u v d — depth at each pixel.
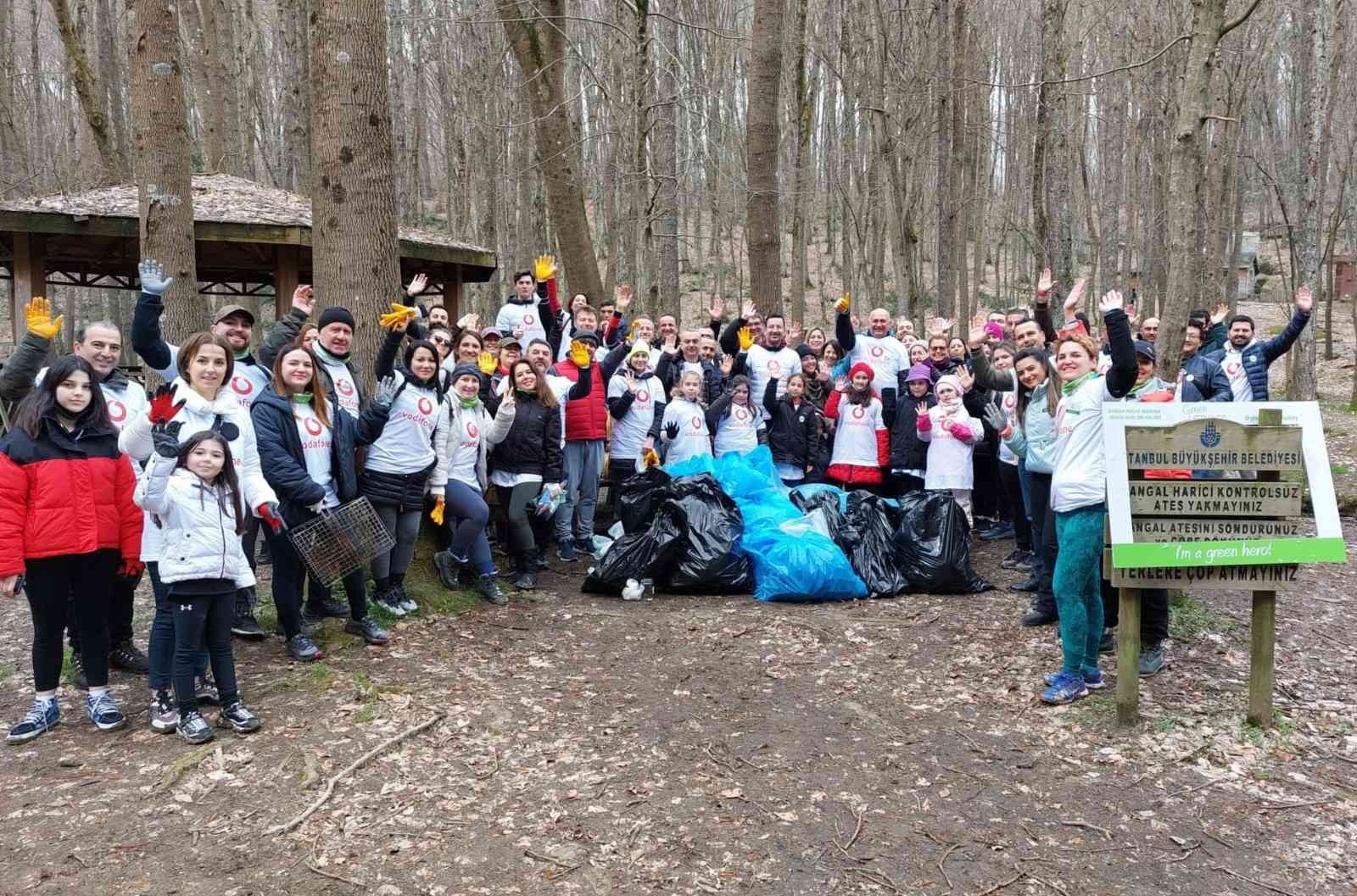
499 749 4.09
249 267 13.02
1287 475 4.17
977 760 4.06
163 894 2.98
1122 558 4.16
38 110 23.22
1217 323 8.06
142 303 4.61
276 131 27.02
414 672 4.88
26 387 4.49
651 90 12.62
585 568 7.21
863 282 26.61
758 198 10.34
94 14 21.77
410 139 28.23
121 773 3.78
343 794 3.64
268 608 5.66
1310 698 4.68
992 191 31.33
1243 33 15.96
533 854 3.26
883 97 16.02
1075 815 3.61
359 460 5.49
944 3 13.33
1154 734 4.27
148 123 6.84
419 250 11.63
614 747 4.14
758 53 10.09
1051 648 5.38
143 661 4.91
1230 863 3.29
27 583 4.05
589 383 7.29
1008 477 7.02
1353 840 3.44
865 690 4.84
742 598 6.53
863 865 3.24
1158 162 16.91
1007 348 6.31
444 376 6.05
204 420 4.29
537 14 10.08
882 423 7.91
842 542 6.73
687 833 3.42
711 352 8.23
